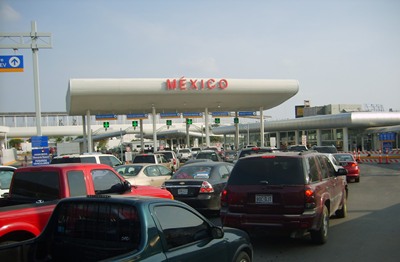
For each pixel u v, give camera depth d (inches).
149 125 3014.3
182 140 3678.6
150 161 908.0
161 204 174.2
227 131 2650.1
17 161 2245.3
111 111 1699.1
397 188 695.1
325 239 322.7
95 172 302.0
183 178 454.6
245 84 1440.7
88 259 174.7
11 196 294.8
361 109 2495.1
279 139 2495.1
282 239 344.8
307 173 309.0
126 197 177.8
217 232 190.2
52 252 185.2
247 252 221.1
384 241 328.2
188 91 1390.3
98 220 175.3
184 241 177.9
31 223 234.7
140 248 155.7
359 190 680.4
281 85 1475.1
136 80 1338.6
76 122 3683.6
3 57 877.2
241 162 326.3
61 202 186.7
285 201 300.4
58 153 1501.0
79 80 1294.3
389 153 1524.4
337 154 850.8
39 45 925.2
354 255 290.4
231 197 317.4
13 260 175.9
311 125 2042.3
